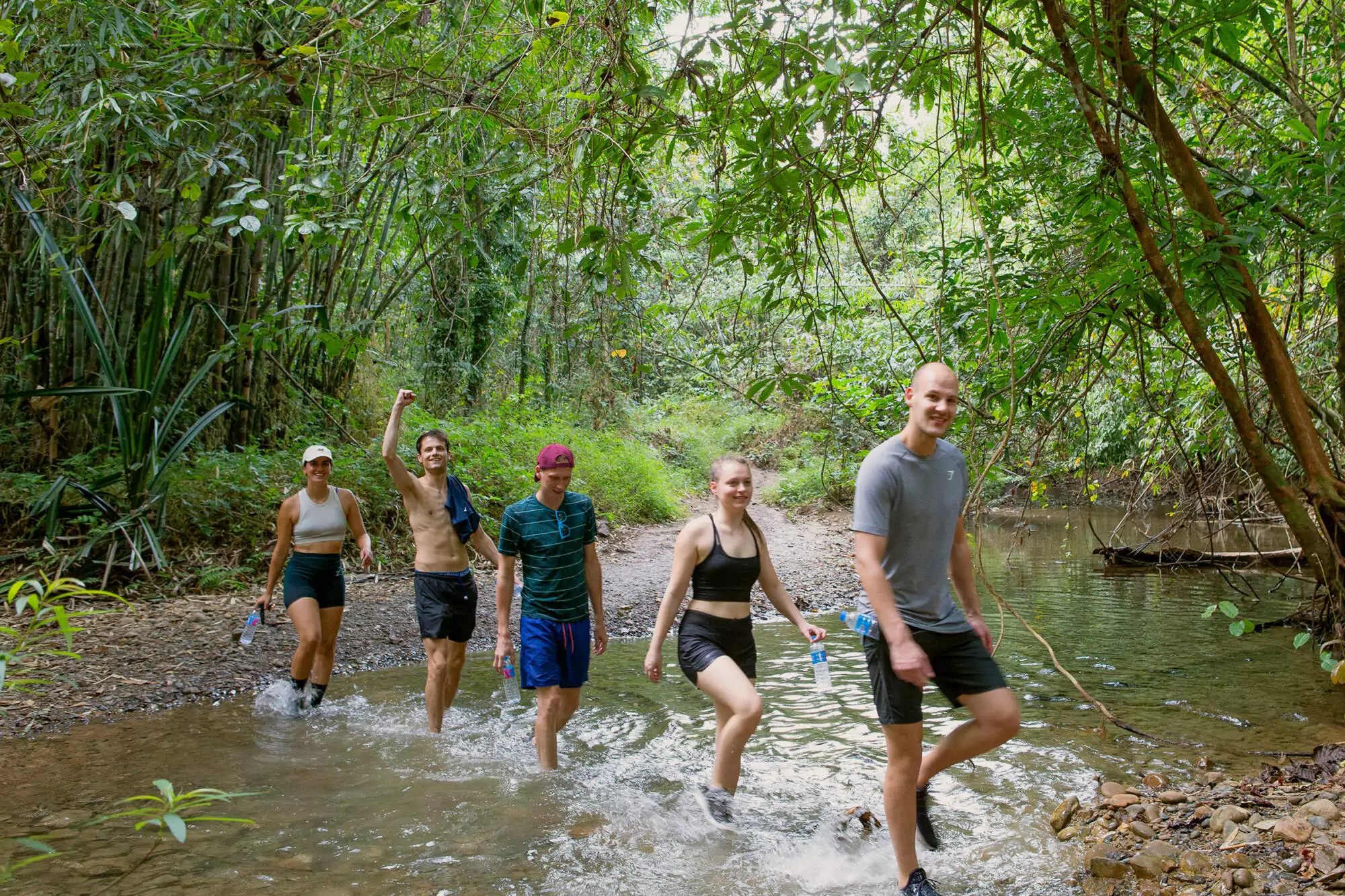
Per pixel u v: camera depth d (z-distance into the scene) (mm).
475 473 12422
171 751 4934
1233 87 6660
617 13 3980
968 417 6027
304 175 5148
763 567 4398
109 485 8984
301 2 4777
